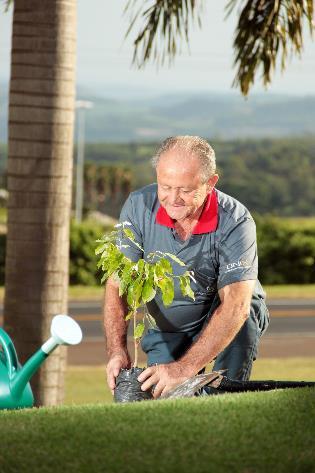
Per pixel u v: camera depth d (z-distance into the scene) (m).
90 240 31.73
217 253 4.18
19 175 6.97
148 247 4.27
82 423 3.12
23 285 7.01
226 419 3.14
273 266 33.69
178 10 7.67
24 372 3.54
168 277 4.04
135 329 4.07
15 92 6.96
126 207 4.32
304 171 195.00
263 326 4.58
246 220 4.18
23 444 2.93
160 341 4.42
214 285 4.28
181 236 4.18
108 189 120.06
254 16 7.64
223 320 4.09
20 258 7.00
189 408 3.28
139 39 7.70
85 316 24.47
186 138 3.94
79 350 18.03
